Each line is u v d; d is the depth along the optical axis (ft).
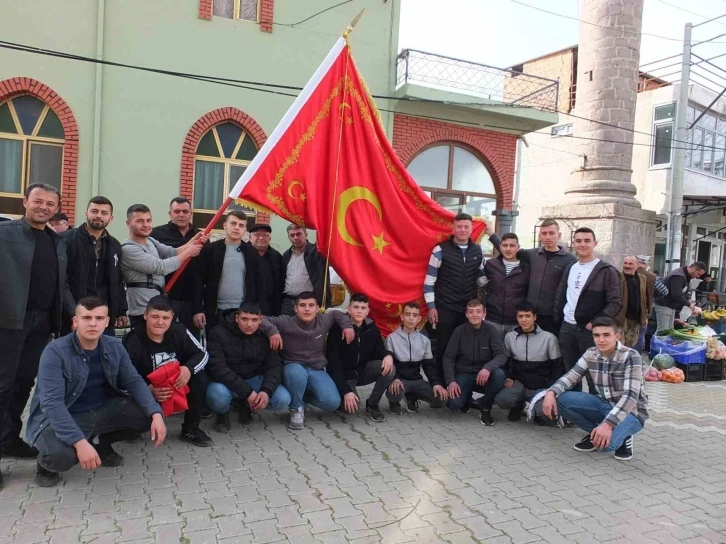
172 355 14.84
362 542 10.48
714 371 28.45
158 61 29.68
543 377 18.52
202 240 16.90
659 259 64.39
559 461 15.28
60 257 13.53
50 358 11.93
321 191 18.12
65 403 12.27
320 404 17.46
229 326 16.39
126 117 29.14
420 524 11.28
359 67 34.58
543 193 64.59
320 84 18.15
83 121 28.40
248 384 16.03
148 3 29.35
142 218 16.06
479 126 38.29
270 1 31.94
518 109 37.91
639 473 14.66
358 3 34.30
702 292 46.62
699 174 62.23
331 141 18.16
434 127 37.27
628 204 41.47
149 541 10.19
